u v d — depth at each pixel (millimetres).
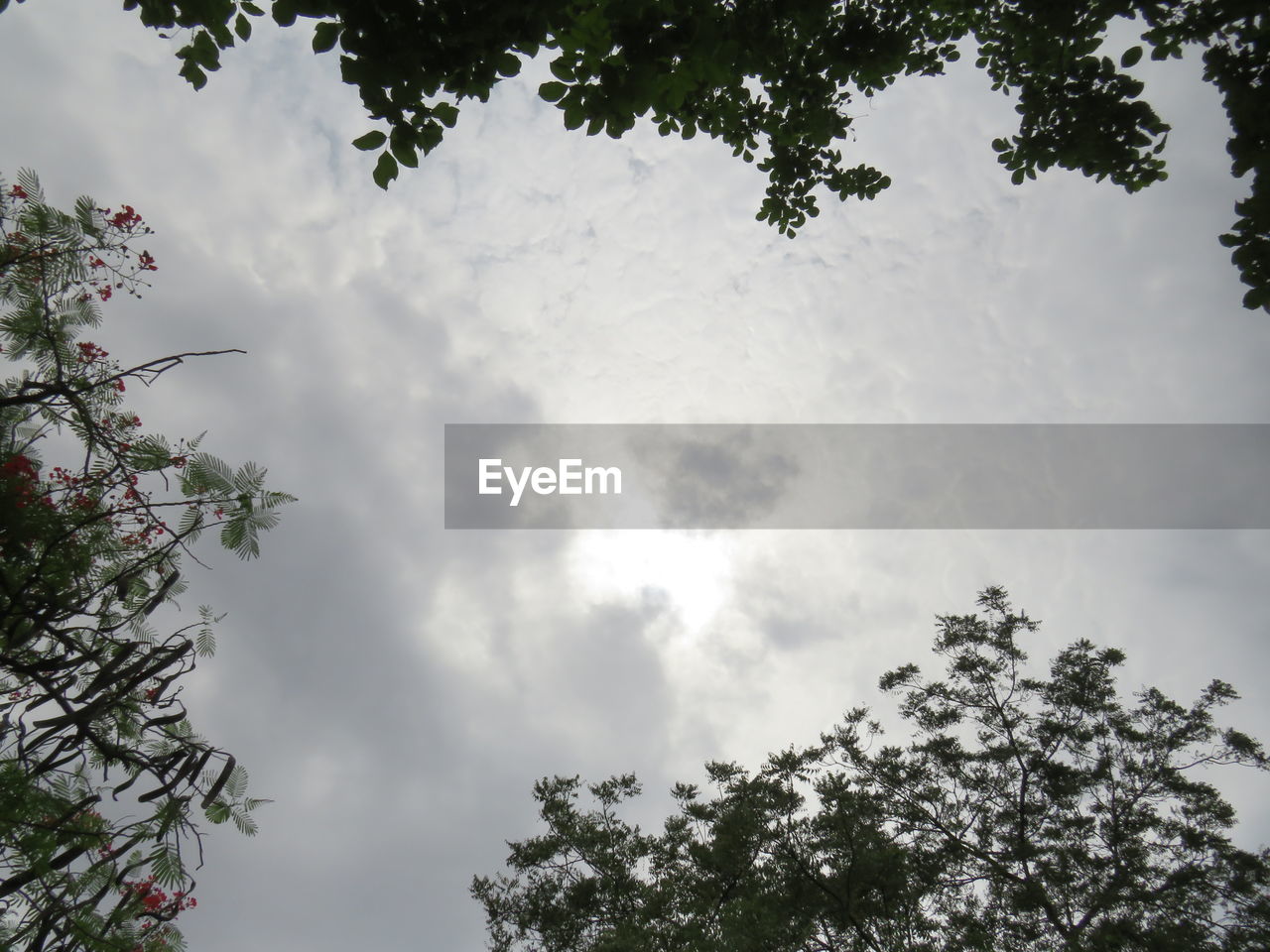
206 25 3045
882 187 6309
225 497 4363
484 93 3225
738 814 11594
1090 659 13594
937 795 13188
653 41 3342
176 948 4355
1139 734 13047
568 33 3295
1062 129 4973
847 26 5375
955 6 5578
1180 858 11906
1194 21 4004
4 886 3496
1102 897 11078
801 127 5883
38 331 4254
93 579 4320
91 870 3955
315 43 3084
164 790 3504
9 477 3707
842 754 13344
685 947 9867
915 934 11070
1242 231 3900
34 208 4320
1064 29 4750
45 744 3494
